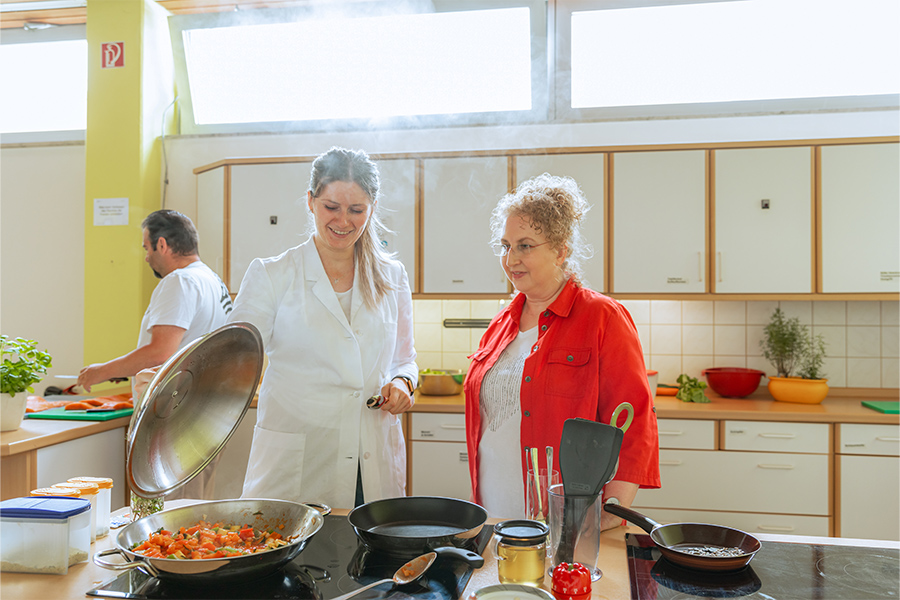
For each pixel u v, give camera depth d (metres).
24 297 3.60
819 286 2.89
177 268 2.40
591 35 3.17
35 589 0.94
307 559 1.05
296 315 1.58
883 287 2.86
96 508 1.14
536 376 1.39
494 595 0.85
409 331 1.81
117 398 2.95
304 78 3.37
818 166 2.88
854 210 2.87
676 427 2.78
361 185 1.50
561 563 0.95
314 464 1.58
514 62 3.20
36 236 3.60
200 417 1.14
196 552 0.95
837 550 1.10
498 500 1.43
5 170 3.62
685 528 1.12
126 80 3.35
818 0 3.03
